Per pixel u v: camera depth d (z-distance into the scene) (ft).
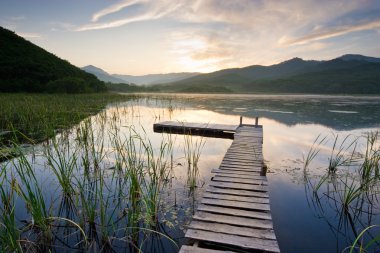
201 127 50.21
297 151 38.47
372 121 69.21
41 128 43.45
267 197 18.53
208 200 17.95
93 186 22.30
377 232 17.08
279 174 27.58
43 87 149.38
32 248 13.75
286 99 188.65
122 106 104.17
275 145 42.78
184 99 176.86
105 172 25.57
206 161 31.76
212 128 49.93
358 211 19.79
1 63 155.22
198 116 80.48
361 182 25.20
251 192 19.39
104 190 21.58
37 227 15.02
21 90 142.20
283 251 15.06
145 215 16.97
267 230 14.25
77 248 14.29
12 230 12.07
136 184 17.69
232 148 33.68
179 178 25.07
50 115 54.03
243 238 13.44
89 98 121.60
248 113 91.20
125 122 60.95
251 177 22.48
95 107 84.79
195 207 19.17
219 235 13.70
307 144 43.45
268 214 16.01
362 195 22.21
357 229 17.42
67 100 97.60
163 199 20.36
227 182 21.38
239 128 50.72
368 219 18.66
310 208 20.20
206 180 24.82
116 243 14.74
